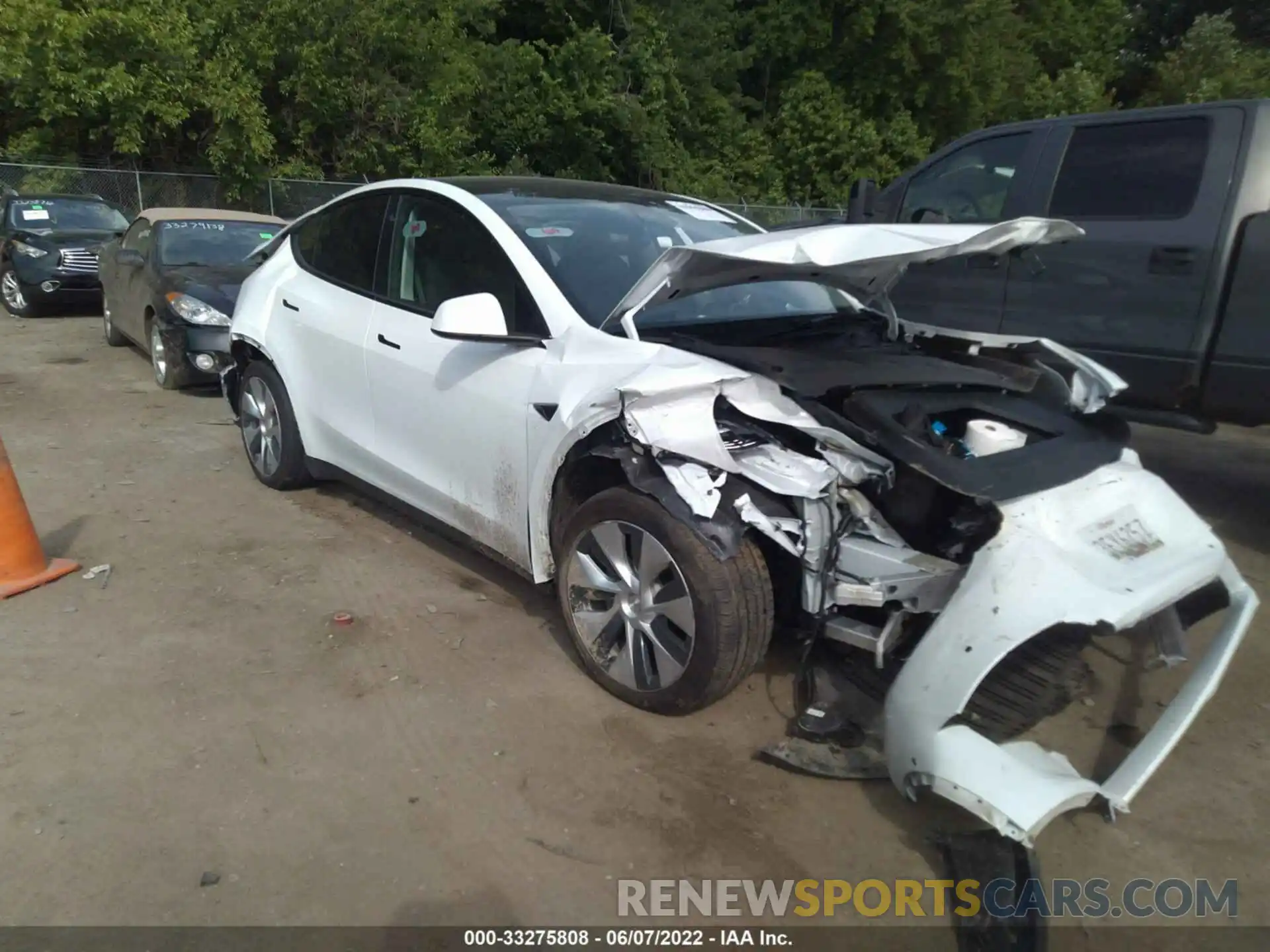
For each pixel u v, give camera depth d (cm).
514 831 272
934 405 318
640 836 272
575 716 327
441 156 2222
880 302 412
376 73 2170
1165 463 641
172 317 759
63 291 1130
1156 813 291
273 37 2045
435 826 273
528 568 371
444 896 249
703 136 2962
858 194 678
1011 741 301
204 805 278
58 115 1808
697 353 325
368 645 371
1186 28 3997
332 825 272
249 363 545
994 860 261
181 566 439
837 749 306
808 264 307
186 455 612
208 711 325
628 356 325
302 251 513
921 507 297
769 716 330
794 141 3061
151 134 1925
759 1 3234
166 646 367
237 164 1931
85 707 325
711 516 288
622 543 321
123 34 1838
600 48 2511
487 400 369
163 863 255
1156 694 346
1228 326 476
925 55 3222
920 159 3158
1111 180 538
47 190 1756
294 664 356
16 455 602
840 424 296
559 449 329
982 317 591
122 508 511
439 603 407
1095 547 278
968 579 267
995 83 3431
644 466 300
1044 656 347
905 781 266
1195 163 500
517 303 370
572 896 251
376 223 457
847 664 337
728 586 293
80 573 429
